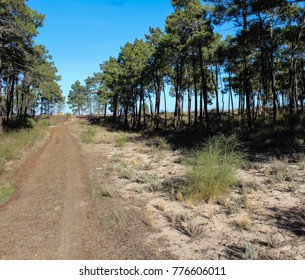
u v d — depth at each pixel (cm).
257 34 1897
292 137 1289
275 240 432
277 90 3753
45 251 443
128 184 866
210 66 3177
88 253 434
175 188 779
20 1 1831
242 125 2114
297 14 1877
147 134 2628
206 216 568
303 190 657
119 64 4109
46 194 777
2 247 461
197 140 1823
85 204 680
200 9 2105
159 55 2777
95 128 3750
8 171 1072
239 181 751
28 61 2289
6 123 2781
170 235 493
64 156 1462
